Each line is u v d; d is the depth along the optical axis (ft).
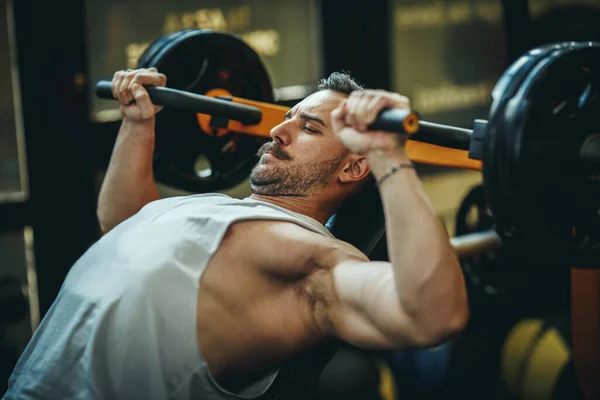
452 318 4.01
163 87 6.03
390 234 4.06
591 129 4.46
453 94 13.56
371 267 4.42
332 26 11.82
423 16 13.01
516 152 4.12
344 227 7.38
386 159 4.09
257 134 6.40
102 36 10.90
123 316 4.73
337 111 4.23
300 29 12.12
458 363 9.61
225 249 4.82
